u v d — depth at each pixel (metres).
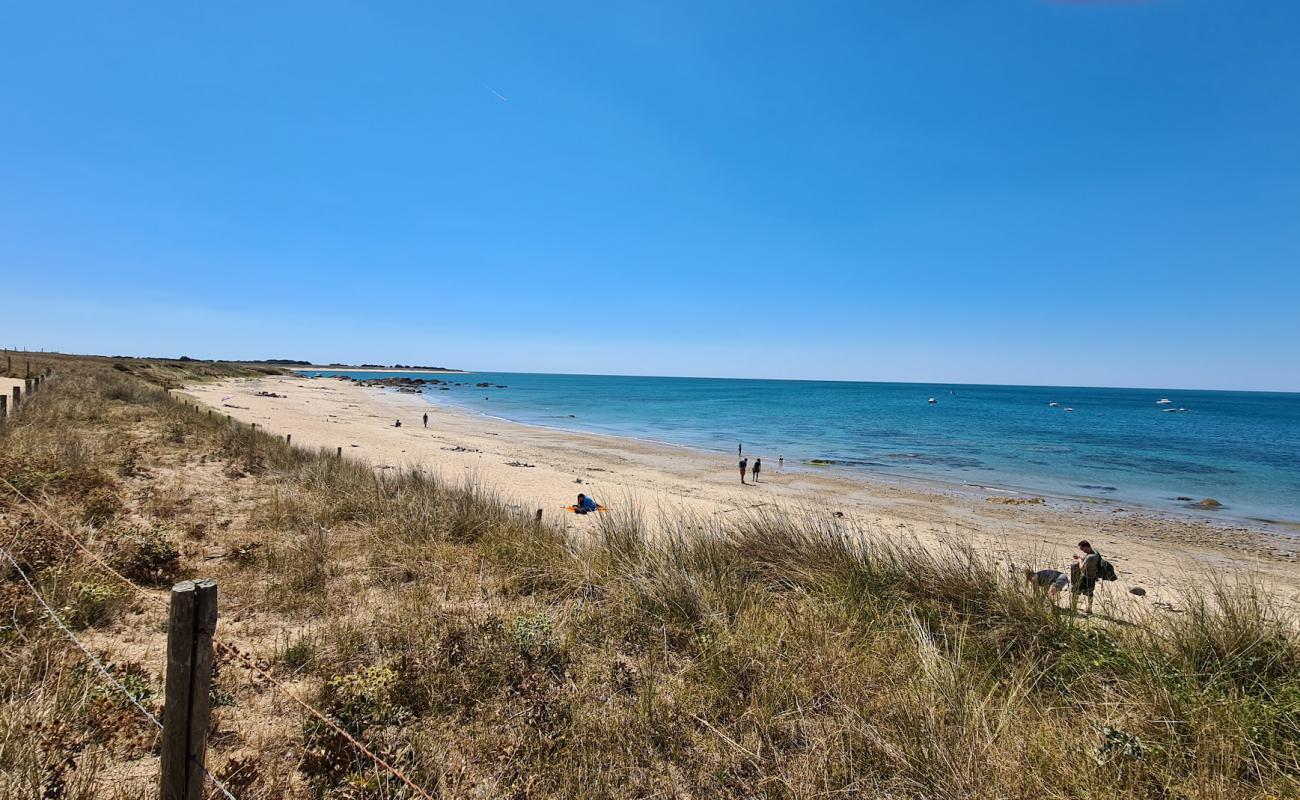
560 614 5.09
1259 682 3.95
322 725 3.14
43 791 2.44
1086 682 4.07
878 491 19.89
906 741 3.27
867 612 5.11
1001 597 5.09
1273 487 22.48
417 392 82.75
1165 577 10.70
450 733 3.34
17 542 4.97
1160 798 2.92
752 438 37.00
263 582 5.49
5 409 11.90
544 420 47.47
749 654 4.25
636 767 3.13
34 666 3.38
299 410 37.09
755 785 3.04
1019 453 31.48
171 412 17.05
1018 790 2.93
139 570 5.21
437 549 6.77
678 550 6.50
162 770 2.11
